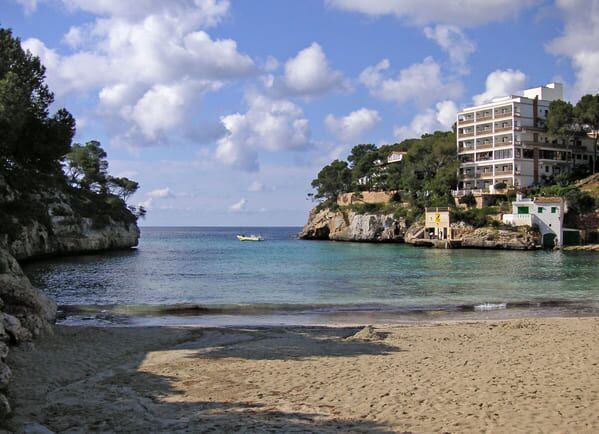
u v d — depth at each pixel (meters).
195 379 14.71
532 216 98.56
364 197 142.12
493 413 11.20
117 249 117.00
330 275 54.72
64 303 35.50
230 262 75.19
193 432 10.40
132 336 21.52
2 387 12.04
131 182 151.88
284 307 33.28
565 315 29.95
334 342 20.33
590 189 106.69
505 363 15.95
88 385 14.15
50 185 87.56
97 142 129.12
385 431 10.27
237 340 21.17
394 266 65.38
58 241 92.69
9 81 31.16
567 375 14.34
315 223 153.88
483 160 121.62
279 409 11.82
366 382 14.02
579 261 71.38
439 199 115.12
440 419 10.90
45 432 10.41
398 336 21.38
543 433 10.02
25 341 18.22
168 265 70.94
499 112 118.88
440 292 40.91
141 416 11.51
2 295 21.28
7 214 52.25
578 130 117.62
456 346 19.05
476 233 101.00
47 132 34.91
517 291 41.56
